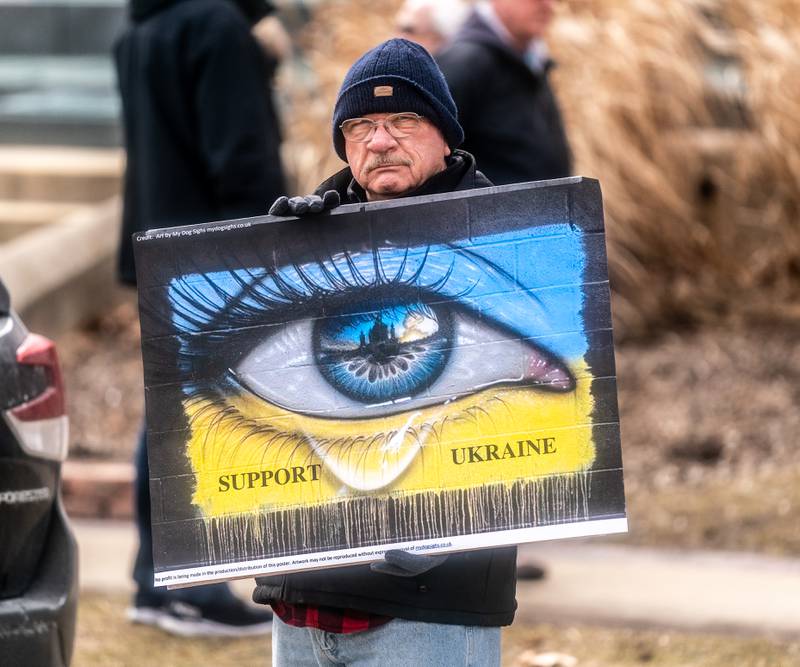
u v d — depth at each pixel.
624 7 28.09
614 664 16.06
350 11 29.17
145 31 16.58
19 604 11.87
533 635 16.97
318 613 9.45
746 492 21.36
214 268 9.23
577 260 9.13
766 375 25.12
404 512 9.16
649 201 27.66
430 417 9.16
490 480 9.13
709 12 28.61
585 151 27.19
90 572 19.55
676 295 27.97
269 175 16.50
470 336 9.16
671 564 19.27
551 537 9.09
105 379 26.88
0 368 12.02
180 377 9.22
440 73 9.68
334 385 9.20
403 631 9.32
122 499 22.06
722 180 28.02
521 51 16.80
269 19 18.47
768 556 19.38
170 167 16.55
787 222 27.97
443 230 9.18
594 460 9.09
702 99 28.14
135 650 16.80
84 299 29.67
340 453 9.20
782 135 27.45
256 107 16.38
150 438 9.23
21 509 12.03
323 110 28.36
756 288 28.25
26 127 37.12
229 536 9.20
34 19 41.84
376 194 9.66
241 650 16.94
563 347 9.12
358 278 9.21
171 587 9.18
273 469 9.21
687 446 23.06
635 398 24.84
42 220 34.06
